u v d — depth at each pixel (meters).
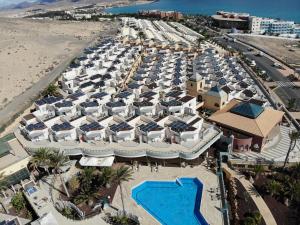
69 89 113.69
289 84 139.75
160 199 64.44
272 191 63.81
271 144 83.19
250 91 108.25
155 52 175.75
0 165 68.31
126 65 149.00
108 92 109.44
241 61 163.50
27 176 68.81
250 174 71.00
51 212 60.75
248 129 79.81
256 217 56.94
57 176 71.25
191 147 73.06
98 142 76.50
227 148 78.56
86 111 90.25
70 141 77.50
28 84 137.38
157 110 91.25
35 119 85.62
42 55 189.75
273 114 87.38
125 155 71.94
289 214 59.88
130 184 68.31
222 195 64.00
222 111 90.25
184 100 91.19
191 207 62.00
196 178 69.62
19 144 77.19
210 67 140.12
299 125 92.12
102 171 66.06
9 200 64.94
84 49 192.38
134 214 58.62
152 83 115.88
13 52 194.12
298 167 68.50
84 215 59.22
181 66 142.88
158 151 71.69
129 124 78.81
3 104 116.38
